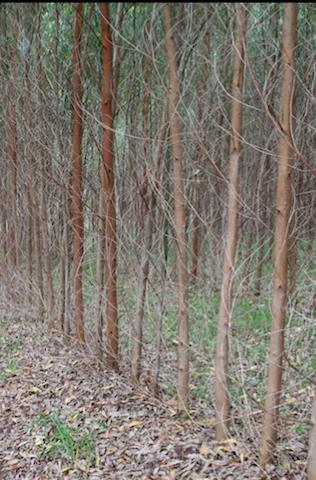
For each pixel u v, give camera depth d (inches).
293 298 136.3
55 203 191.5
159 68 113.9
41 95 172.7
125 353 163.8
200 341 152.3
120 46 123.1
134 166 135.1
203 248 187.2
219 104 103.0
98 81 149.2
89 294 180.5
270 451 98.1
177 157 109.2
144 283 138.1
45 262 210.4
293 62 86.0
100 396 137.3
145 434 115.5
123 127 153.1
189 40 101.5
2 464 111.2
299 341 137.7
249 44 108.6
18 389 147.6
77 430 120.0
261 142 171.8
